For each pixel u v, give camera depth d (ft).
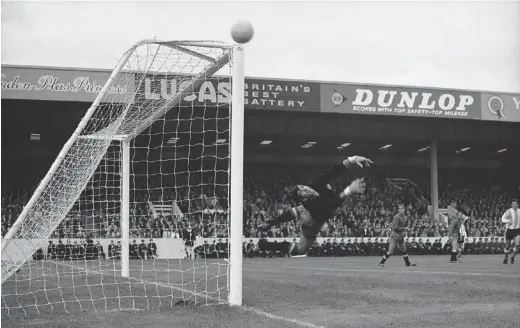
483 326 21.22
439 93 115.03
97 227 104.53
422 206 142.51
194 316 24.08
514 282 39.17
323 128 123.65
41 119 110.73
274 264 73.20
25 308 27.86
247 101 106.32
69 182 37.27
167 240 99.50
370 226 122.11
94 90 96.12
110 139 37.60
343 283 39.22
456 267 60.59
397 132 127.44
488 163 163.12
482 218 141.79
